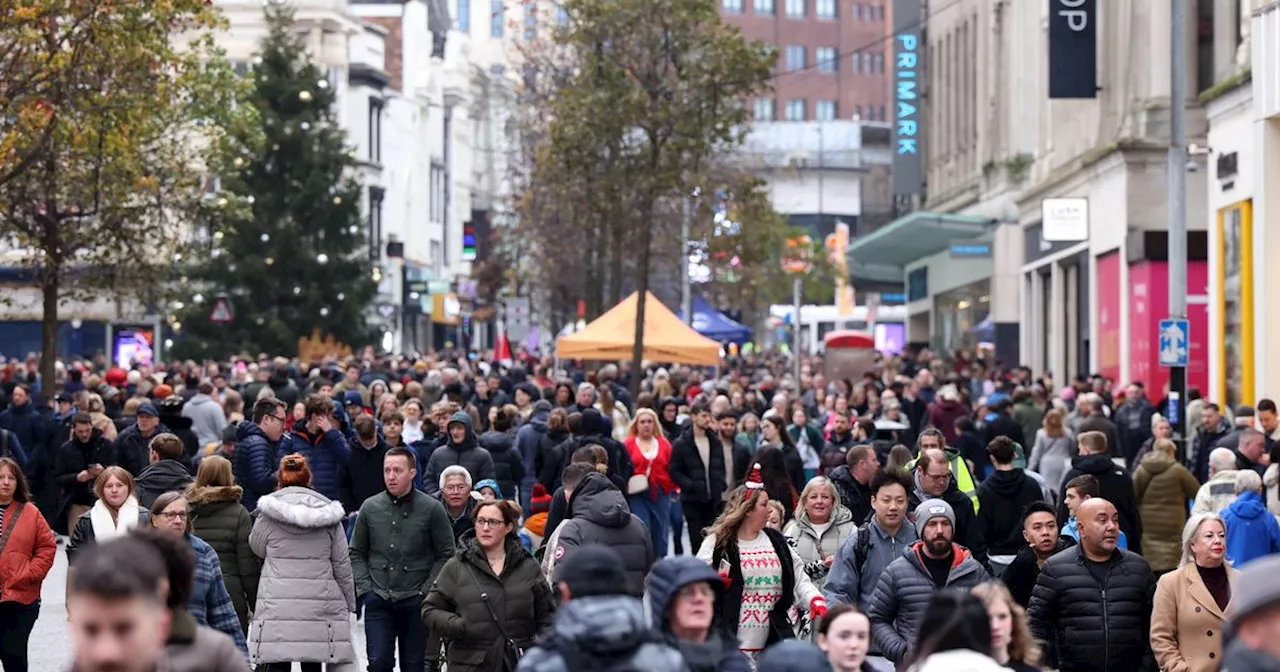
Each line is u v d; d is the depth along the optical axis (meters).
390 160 195.25
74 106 55.78
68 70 54.81
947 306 133.00
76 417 46.25
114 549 10.63
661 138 72.94
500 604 23.97
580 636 12.98
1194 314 79.06
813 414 69.50
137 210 72.88
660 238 97.00
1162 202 83.75
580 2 71.75
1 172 59.31
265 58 124.62
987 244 117.25
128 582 10.44
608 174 72.44
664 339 71.69
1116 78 91.00
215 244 95.12
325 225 123.00
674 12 71.50
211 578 22.83
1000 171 119.75
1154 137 83.38
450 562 24.22
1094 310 91.12
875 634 22.70
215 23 58.44
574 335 72.19
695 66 71.75
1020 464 31.50
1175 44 51.72
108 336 138.50
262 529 25.73
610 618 13.02
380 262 177.88
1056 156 104.88
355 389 54.69
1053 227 91.62
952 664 13.69
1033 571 24.64
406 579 27.47
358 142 178.38
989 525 30.88
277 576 25.59
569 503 32.25
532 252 134.25
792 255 183.00
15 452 49.09
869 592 24.91
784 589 23.83
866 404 64.50
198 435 51.47
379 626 27.41
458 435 38.22
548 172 74.69
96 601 10.41
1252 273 63.88
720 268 139.25
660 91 72.44
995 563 28.66
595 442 41.53
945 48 140.88
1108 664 22.91
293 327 121.44
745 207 74.44
